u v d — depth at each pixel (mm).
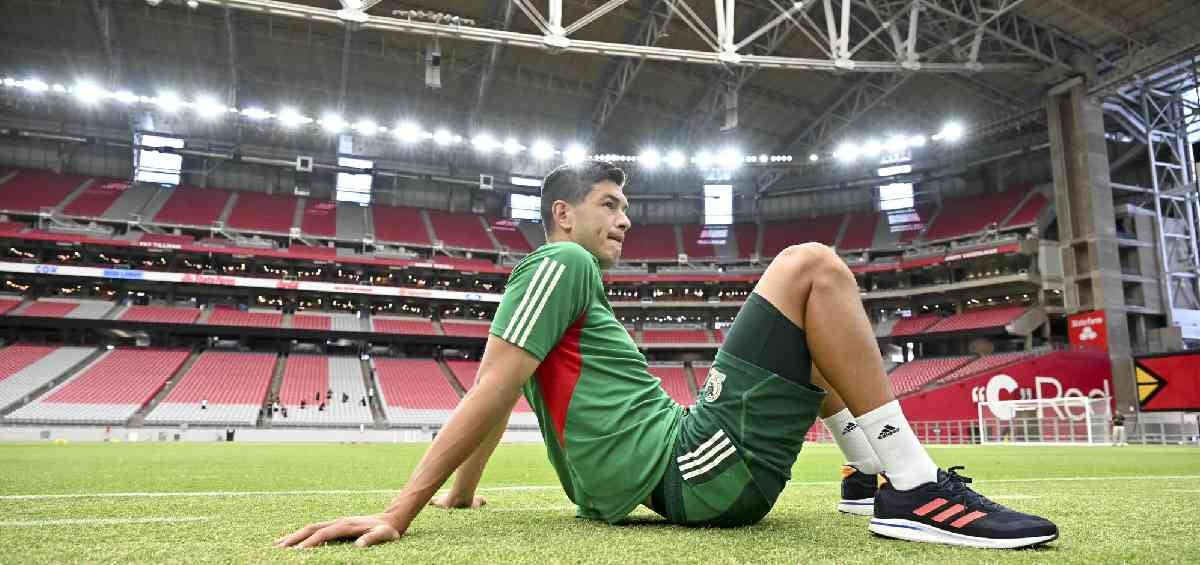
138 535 1802
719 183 44781
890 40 28453
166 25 28891
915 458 1693
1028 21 25969
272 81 33219
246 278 36406
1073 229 28969
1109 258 28062
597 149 40250
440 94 34875
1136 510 2506
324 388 34406
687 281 42062
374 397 34406
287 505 2797
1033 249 33875
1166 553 1529
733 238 44875
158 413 29375
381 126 35969
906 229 41094
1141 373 21188
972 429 26875
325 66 32156
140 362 33531
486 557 1425
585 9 27656
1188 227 31453
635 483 1832
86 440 26703
